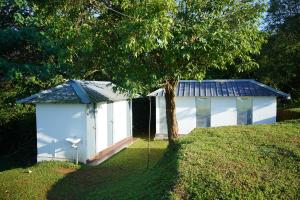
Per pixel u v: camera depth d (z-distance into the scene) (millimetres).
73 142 14203
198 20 10695
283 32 25531
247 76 29000
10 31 6863
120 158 15375
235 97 20531
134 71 10875
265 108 20328
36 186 10539
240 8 11375
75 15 11211
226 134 9008
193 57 11102
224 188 5703
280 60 26234
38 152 15078
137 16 9367
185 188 5953
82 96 14805
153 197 6574
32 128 19844
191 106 21016
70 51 10398
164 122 21328
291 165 6406
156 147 18375
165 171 7594
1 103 18734
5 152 19750
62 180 11328
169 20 9219
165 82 12398
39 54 8055
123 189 8273
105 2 11297
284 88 28766
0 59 6914
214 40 10352
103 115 16891
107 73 12570
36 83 17266
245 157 6922
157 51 11055
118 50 10875
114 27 10680
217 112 20797
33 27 7418
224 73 28406
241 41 10711
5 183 10805
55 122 14875
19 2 6914
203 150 7461
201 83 22109
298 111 17516
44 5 10180
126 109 21047
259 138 8367
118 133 19391
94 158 15445
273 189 5582
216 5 10883
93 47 10961
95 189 9836
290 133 8773
